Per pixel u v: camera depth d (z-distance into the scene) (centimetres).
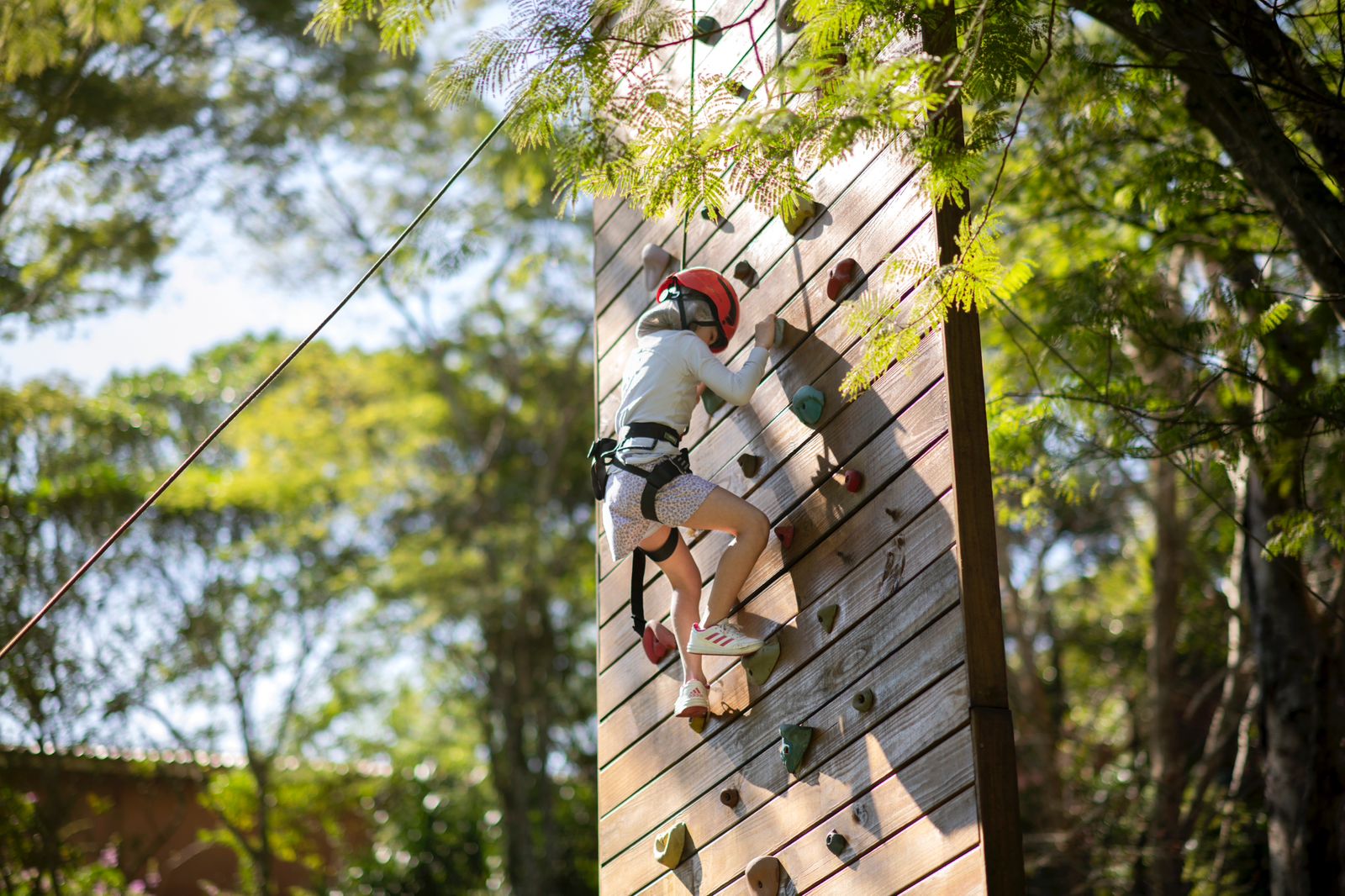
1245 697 1047
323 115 1371
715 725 406
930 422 341
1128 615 1414
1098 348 589
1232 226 624
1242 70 525
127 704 1342
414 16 377
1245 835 1036
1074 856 1028
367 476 1808
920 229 355
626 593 474
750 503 386
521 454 2038
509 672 1803
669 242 482
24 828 1253
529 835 1723
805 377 394
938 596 326
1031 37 354
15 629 1239
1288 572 595
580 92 363
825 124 319
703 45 455
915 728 324
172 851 1609
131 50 1059
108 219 1168
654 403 383
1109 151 678
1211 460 565
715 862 393
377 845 1727
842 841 340
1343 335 602
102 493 1366
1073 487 612
